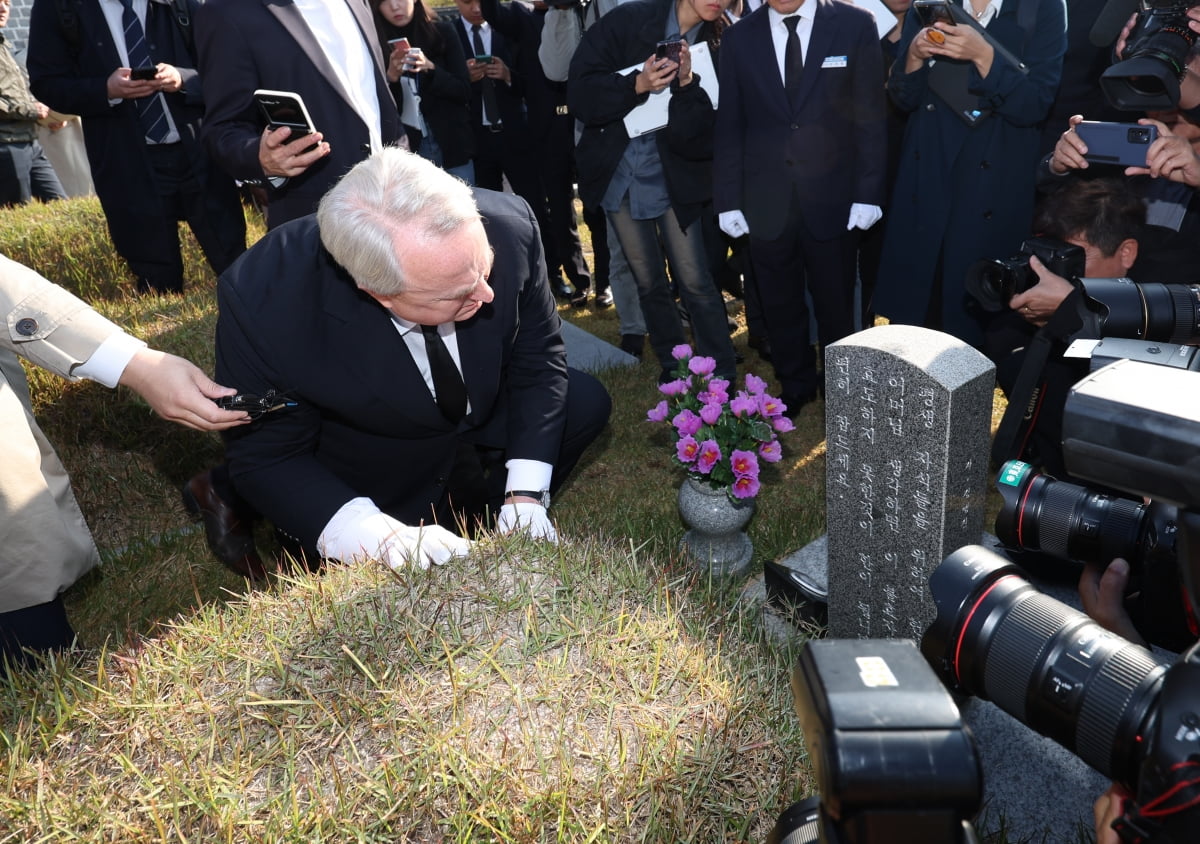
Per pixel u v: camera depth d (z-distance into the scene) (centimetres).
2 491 203
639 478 398
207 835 133
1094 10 360
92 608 313
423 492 273
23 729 154
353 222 186
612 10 407
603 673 158
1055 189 320
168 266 507
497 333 242
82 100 455
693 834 134
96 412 369
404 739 145
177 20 465
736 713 151
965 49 330
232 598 308
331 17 328
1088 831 215
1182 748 104
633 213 424
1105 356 180
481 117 596
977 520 252
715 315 444
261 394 228
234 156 319
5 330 207
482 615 171
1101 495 203
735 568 322
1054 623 139
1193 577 120
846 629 281
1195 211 296
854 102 373
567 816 133
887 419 241
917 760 91
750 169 392
